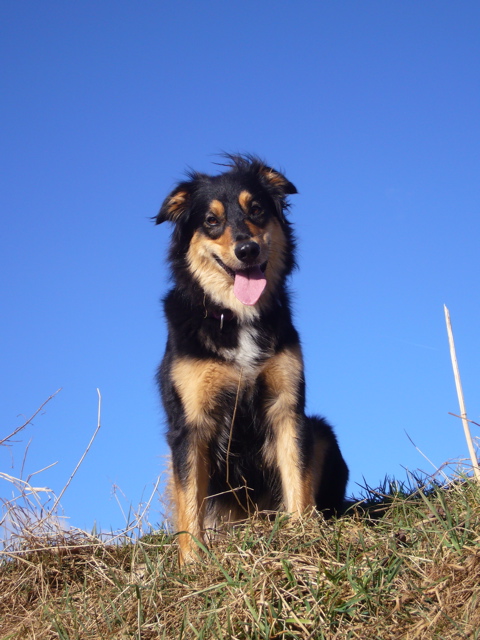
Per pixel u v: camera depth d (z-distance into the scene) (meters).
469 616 1.39
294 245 2.03
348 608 1.43
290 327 1.92
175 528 1.86
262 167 2.04
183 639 1.43
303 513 1.75
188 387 1.86
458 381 1.74
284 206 2.03
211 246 1.92
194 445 1.85
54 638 1.51
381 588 1.45
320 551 1.56
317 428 2.00
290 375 1.87
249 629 1.42
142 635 1.47
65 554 1.70
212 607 1.46
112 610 1.52
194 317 1.89
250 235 1.90
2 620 1.58
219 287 1.90
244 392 1.87
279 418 1.88
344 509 2.01
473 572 1.44
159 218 2.00
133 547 1.72
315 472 1.98
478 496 1.62
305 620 1.42
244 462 1.91
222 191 1.96
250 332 1.87
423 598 1.43
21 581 1.65
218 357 1.86
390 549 1.52
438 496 1.58
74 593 1.62
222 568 1.51
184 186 2.00
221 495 1.94
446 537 1.50
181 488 1.84
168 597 1.52
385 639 1.39
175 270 1.98
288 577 1.48
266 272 1.95
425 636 1.38
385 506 1.86
